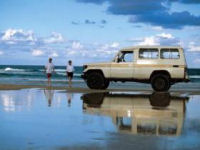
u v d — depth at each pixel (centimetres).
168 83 2092
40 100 1602
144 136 793
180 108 1344
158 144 712
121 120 1030
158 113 1193
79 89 2294
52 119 1047
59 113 1182
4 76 5850
